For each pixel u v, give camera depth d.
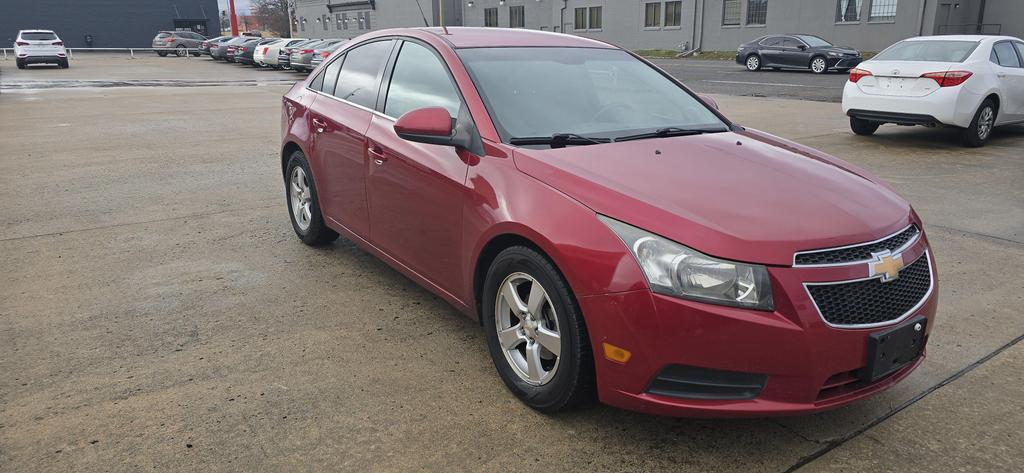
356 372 3.27
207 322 3.79
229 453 2.64
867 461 2.63
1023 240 5.30
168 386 3.12
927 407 3.00
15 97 17.05
